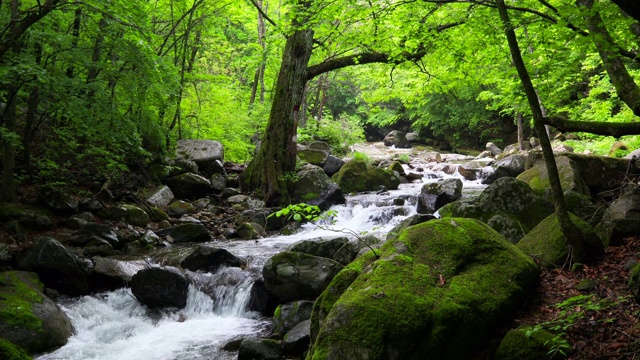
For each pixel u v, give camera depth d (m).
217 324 6.77
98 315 6.82
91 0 8.52
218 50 18.95
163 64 9.98
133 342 6.20
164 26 16.02
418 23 8.62
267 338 5.75
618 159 8.72
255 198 13.04
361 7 7.97
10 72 7.38
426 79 13.03
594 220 6.52
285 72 13.45
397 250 4.82
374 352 3.85
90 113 8.80
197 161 14.44
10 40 7.26
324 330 4.09
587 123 4.99
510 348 3.91
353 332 3.95
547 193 7.44
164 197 12.27
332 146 23.44
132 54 9.64
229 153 18.56
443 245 4.81
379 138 38.88
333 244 7.37
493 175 15.27
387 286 4.27
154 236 9.91
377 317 3.98
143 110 11.58
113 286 7.58
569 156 8.57
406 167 19.00
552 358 3.73
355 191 14.30
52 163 10.15
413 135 34.28
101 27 9.80
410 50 10.96
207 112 17.03
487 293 4.35
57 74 8.91
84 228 9.06
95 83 8.98
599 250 5.25
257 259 8.52
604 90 12.25
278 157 13.27
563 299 4.58
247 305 7.11
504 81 10.76
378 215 11.72
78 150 11.73
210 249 8.16
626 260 4.98
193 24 15.09
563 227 5.28
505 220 6.85
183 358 5.70
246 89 26.73
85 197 10.74
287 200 12.81
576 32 5.07
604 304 4.19
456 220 5.16
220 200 13.14
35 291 6.41
